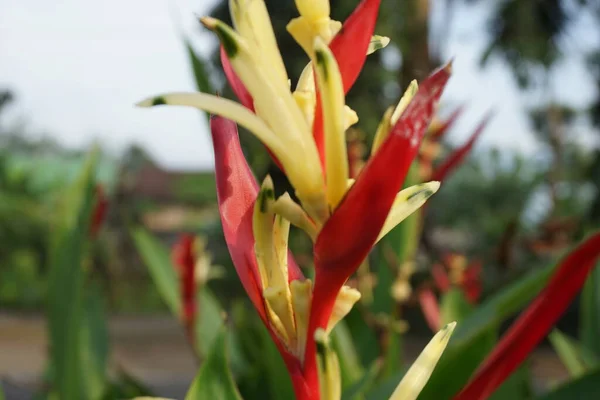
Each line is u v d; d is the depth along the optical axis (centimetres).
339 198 31
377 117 402
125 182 601
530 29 553
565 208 520
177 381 324
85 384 79
